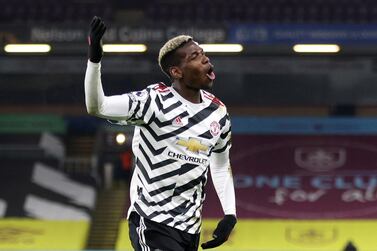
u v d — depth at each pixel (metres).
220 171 13.79
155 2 68.50
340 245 61.09
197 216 12.98
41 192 66.44
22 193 66.38
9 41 56.53
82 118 69.56
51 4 68.88
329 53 57.25
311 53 57.12
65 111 69.56
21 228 63.44
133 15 68.25
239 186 66.25
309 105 69.19
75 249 61.84
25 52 56.69
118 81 66.31
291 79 68.00
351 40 56.88
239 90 68.31
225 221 13.72
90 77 12.06
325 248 60.88
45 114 69.56
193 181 12.85
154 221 12.77
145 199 12.81
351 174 66.88
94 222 64.31
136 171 13.02
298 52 56.91
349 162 67.56
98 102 12.20
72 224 64.06
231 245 61.03
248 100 68.69
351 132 68.94
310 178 66.69
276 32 56.69
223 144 13.40
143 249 12.88
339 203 64.88
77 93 69.19
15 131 69.44
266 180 66.62
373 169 67.06
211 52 56.62
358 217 63.75
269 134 68.94
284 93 68.31
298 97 68.25
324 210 64.31
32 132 69.56
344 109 69.12
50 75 68.31
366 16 67.31
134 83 66.31
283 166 67.50
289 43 56.75
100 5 68.56
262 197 65.44
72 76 68.31
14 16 68.50
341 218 63.66
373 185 66.06
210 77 12.88
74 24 56.50
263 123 69.19
